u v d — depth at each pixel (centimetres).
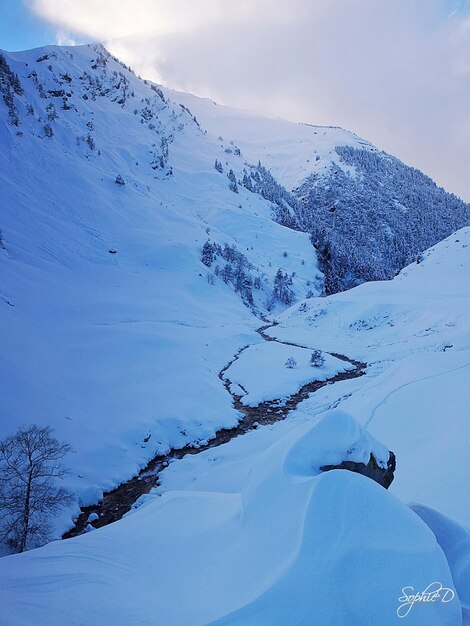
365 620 454
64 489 1870
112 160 12681
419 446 1546
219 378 3694
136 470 2220
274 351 4512
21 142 9681
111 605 572
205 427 2697
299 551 524
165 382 3212
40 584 650
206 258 8988
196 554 691
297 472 715
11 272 5106
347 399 2719
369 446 792
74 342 3756
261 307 8900
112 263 7481
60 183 9312
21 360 2894
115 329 4194
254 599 486
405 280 6378
